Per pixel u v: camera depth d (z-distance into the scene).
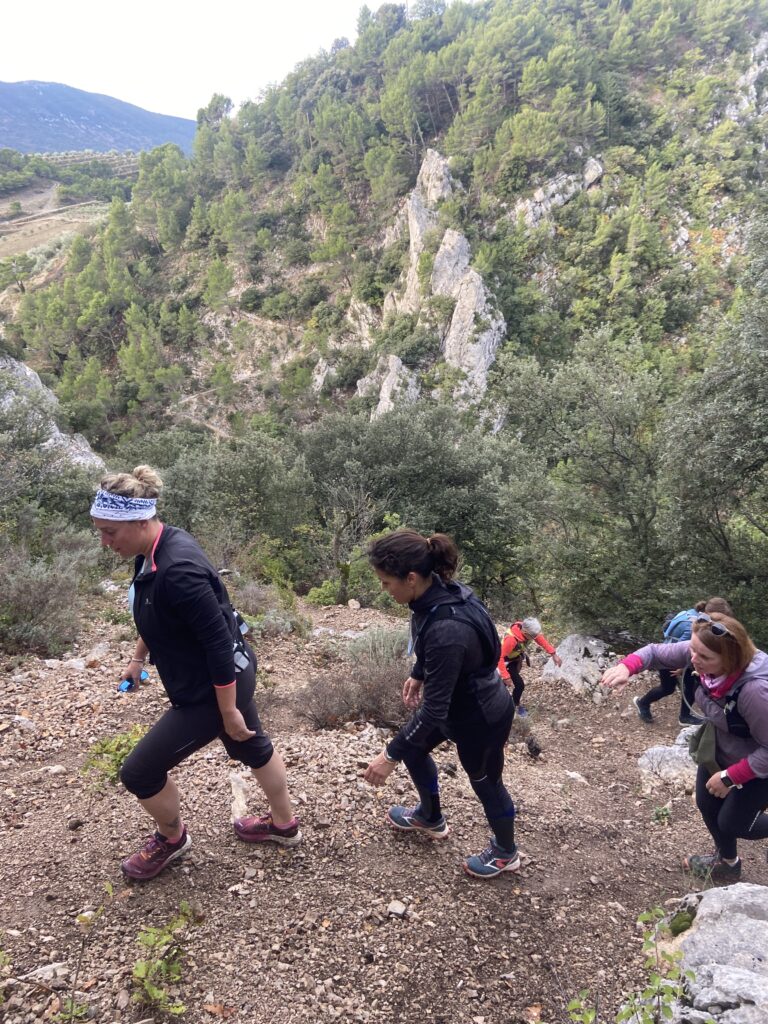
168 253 110.19
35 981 2.06
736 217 80.31
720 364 8.60
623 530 9.64
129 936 2.30
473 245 82.31
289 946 2.33
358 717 4.76
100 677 5.24
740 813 2.72
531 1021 2.16
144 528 2.18
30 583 6.05
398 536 2.33
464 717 2.46
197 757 3.72
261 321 96.19
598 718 6.01
